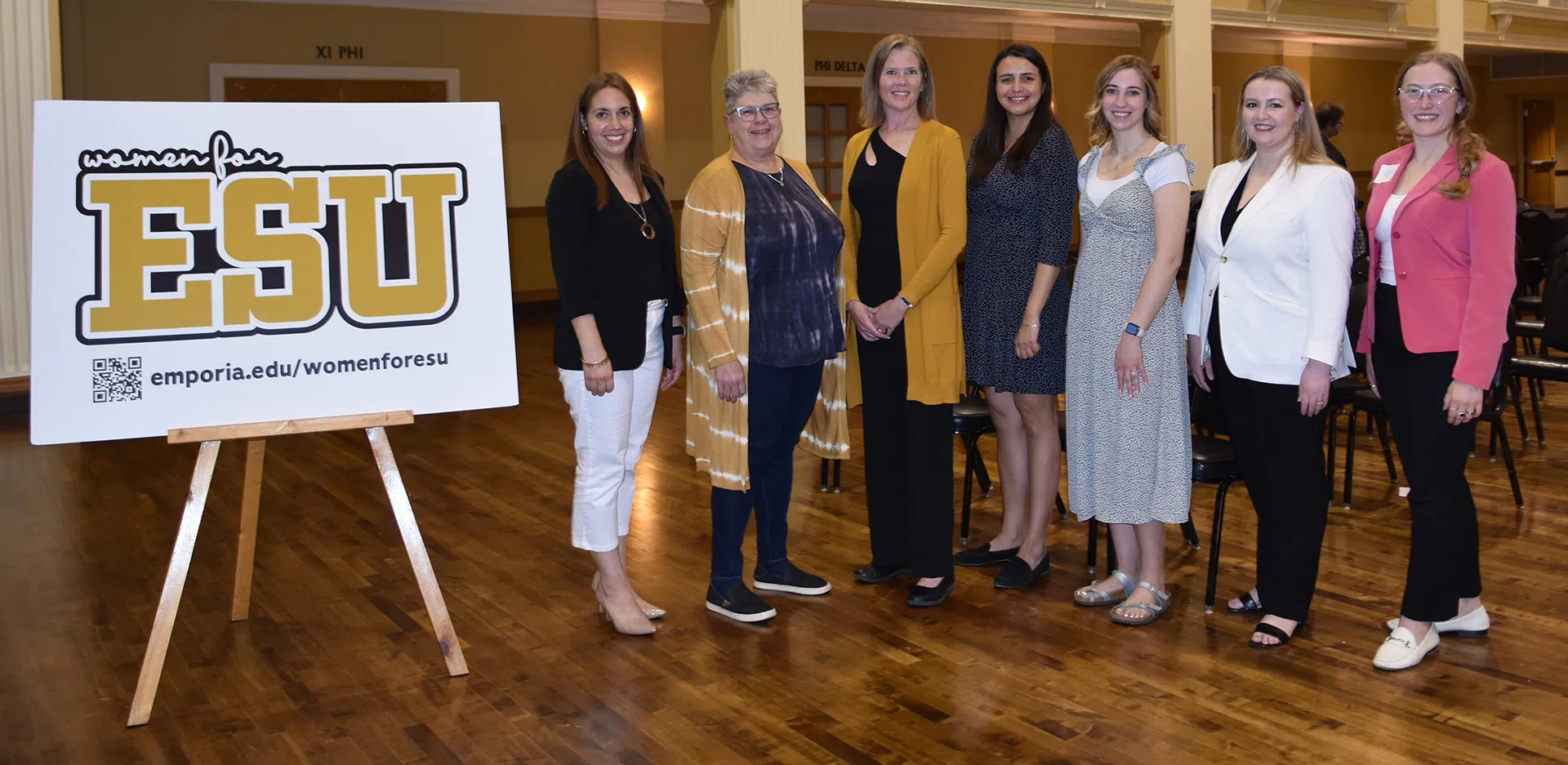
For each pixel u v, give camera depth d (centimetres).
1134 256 300
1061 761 233
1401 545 371
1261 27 1123
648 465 516
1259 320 283
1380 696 258
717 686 276
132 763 242
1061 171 313
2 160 643
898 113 320
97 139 255
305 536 413
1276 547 290
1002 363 326
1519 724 242
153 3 995
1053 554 374
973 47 1423
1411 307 265
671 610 330
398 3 1094
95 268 254
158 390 257
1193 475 314
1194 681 270
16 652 306
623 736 250
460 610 334
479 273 282
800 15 844
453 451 554
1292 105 277
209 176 263
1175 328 300
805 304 311
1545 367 443
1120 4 1022
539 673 286
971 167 330
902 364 327
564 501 457
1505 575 338
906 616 320
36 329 249
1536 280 714
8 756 246
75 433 251
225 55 1027
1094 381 306
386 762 240
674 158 1241
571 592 348
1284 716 250
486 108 284
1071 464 316
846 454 349
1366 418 574
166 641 262
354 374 271
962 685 272
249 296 264
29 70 646
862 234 328
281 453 555
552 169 1197
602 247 289
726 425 310
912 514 325
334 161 271
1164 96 1073
